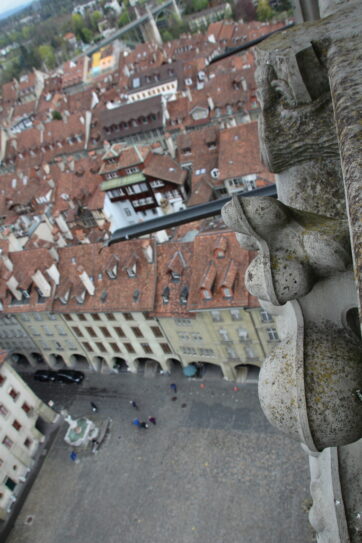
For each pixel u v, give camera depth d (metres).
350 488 5.25
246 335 36.00
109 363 47.41
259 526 30.33
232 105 77.12
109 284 41.69
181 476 35.25
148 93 99.25
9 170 104.88
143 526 33.31
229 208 3.91
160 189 63.09
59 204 70.25
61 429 43.31
